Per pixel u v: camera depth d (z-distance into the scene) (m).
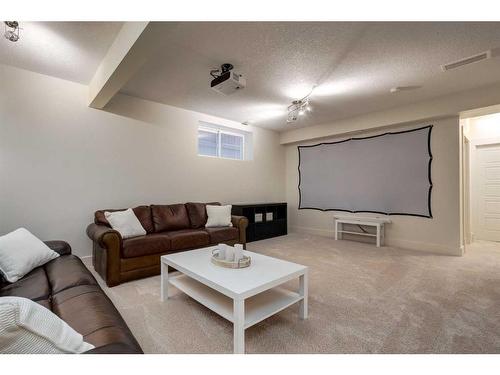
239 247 1.97
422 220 4.03
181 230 3.46
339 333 1.66
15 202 2.71
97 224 2.93
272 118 4.74
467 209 4.61
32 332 0.64
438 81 3.05
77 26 1.99
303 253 3.76
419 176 4.07
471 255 3.70
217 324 1.78
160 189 3.88
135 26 1.77
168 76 2.93
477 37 2.13
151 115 3.77
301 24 1.96
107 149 3.35
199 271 1.81
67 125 3.04
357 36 2.12
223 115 4.54
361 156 4.75
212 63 2.60
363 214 4.71
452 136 3.77
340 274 2.82
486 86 3.21
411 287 2.44
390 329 1.71
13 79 2.70
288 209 5.99
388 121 4.14
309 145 5.57
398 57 2.47
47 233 2.90
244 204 4.84
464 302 2.11
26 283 1.61
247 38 2.15
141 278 2.70
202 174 4.44
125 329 1.12
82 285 1.58
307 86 3.19
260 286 1.54
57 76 2.93
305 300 1.87
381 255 3.65
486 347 1.50
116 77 2.31
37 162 2.84
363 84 3.13
